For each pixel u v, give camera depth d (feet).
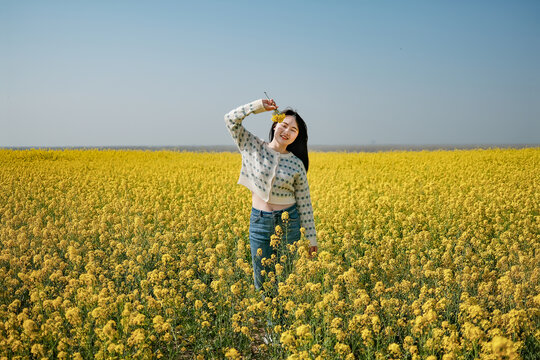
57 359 11.10
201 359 11.32
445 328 11.66
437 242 20.61
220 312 13.21
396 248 19.58
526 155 74.02
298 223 13.64
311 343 11.27
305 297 13.26
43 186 40.06
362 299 11.82
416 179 38.99
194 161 77.36
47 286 13.94
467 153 83.46
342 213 25.14
